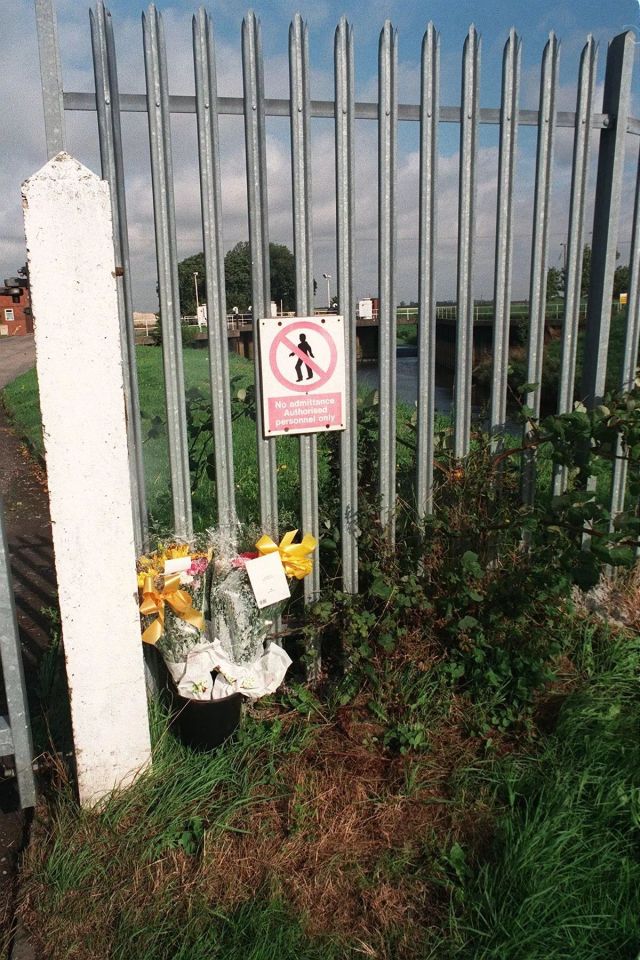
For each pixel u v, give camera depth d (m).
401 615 3.21
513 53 3.04
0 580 2.36
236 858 2.37
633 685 3.10
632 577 3.93
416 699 3.03
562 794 2.49
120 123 2.53
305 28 2.70
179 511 2.94
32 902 2.28
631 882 2.24
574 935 2.10
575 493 3.11
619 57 3.29
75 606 2.42
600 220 3.51
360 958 2.06
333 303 3.22
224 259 2.78
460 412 3.36
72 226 2.16
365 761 2.80
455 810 2.55
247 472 5.82
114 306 2.25
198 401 3.29
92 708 2.52
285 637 3.34
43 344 2.21
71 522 2.36
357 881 2.30
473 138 3.06
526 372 3.45
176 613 2.68
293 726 2.97
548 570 3.13
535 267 3.30
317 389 3.00
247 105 2.68
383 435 3.21
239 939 2.09
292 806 2.54
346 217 2.91
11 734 2.48
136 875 2.32
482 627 3.15
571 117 3.23
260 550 2.86
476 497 3.33
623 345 3.76
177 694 2.84
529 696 2.98
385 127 2.89
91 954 2.10
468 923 2.15
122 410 2.32
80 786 2.57
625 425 3.12
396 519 3.37
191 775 2.67
